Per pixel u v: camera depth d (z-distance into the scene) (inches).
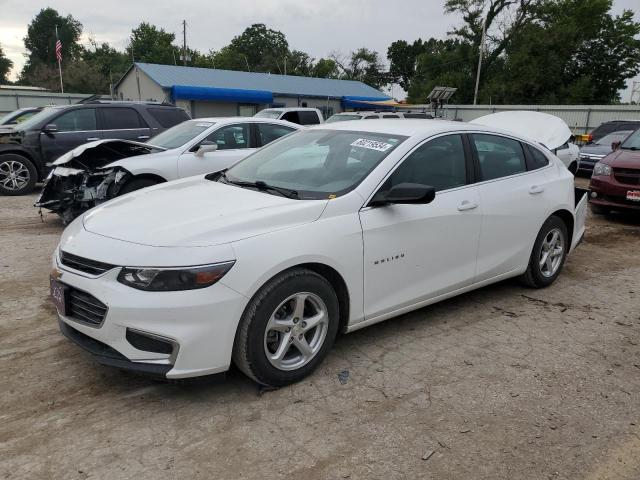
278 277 122.5
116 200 155.3
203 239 117.0
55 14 3870.6
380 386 132.6
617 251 272.8
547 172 199.9
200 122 334.0
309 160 162.6
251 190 150.7
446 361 146.6
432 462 105.4
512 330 168.4
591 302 195.3
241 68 3021.7
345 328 141.3
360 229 136.5
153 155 294.0
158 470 101.2
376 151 153.8
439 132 165.2
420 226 150.7
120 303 111.5
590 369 144.5
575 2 1784.0
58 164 275.9
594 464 106.2
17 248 249.1
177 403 123.3
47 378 133.1
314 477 100.4
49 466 101.7
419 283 154.9
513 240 183.8
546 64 1672.0
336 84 1642.5
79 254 121.7
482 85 1855.3
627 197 328.8
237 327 118.4
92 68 2316.7
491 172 178.4
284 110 674.8
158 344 113.2
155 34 3228.3
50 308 177.2
